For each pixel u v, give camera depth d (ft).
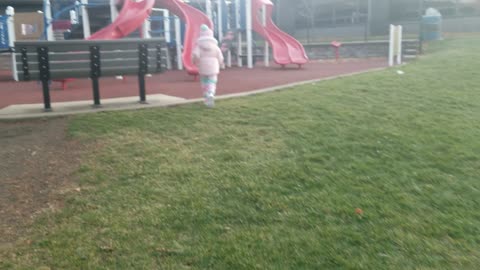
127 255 11.41
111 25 47.21
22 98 34.78
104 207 13.92
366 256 11.12
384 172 16.16
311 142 19.06
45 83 25.71
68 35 61.36
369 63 67.97
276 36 67.62
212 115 23.50
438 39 78.02
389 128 21.02
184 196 14.39
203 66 25.59
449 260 10.97
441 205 13.76
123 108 25.52
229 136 19.97
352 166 16.57
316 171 16.11
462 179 15.65
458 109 24.80
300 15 118.52
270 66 68.59
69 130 20.79
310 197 14.25
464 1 94.73
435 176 15.78
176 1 52.26
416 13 101.35
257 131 20.67
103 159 17.38
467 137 19.79
